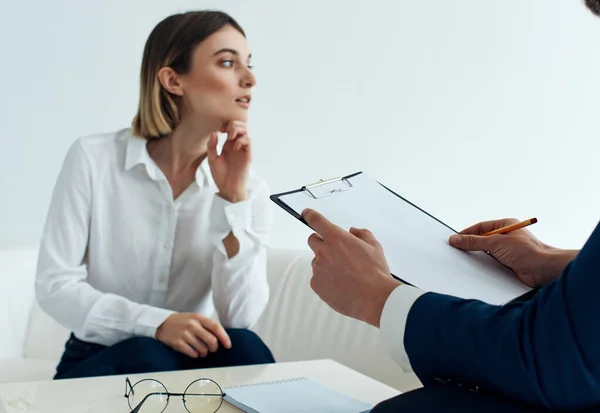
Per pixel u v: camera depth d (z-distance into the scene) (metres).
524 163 3.14
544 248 0.92
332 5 2.89
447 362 0.70
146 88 1.65
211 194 1.73
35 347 2.35
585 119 3.20
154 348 1.42
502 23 3.10
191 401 1.05
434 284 0.82
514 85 3.12
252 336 1.56
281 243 2.84
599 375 0.61
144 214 1.68
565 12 3.16
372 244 0.83
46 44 2.63
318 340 2.22
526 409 0.65
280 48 2.84
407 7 2.98
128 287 1.70
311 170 2.91
